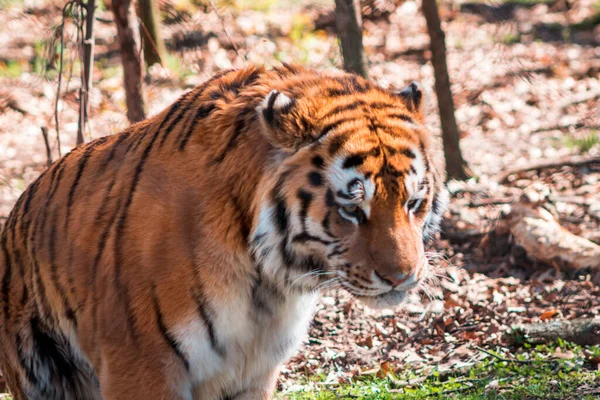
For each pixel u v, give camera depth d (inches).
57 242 292.7
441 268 537.3
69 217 290.2
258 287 274.2
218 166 264.2
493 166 783.1
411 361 426.3
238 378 293.1
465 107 974.4
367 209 256.1
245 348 285.7
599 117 903.1
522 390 349.4
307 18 1206.3
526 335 414.0
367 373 408.5
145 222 266.7
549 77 1050.1
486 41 1175.6
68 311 292.8
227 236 262.8
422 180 264.7
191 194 264.4
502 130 895.1
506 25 1224.2
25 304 309.6
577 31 1230.3
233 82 283.6
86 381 315.6
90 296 281.0
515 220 557.3
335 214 257.0
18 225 313.7
